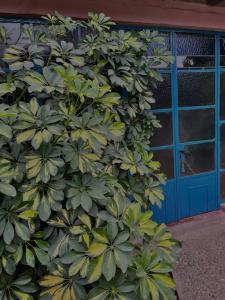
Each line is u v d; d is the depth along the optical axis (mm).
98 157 1748
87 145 1638
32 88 1618
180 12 2998
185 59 3281
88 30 2488
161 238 1676
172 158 3385
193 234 3230
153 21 2895
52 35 2303
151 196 2205
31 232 1488
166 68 3197
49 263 1483
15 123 1524
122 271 1385
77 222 1569
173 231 3279
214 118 3566
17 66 1901
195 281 2471
